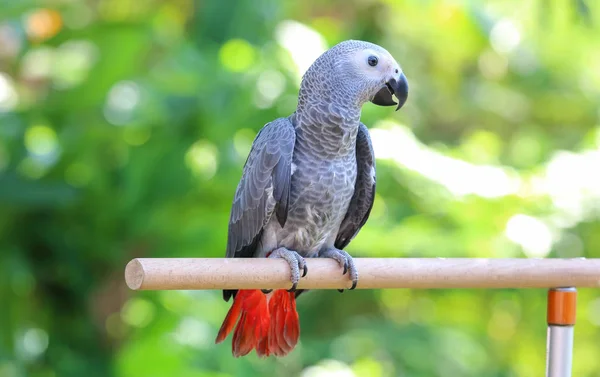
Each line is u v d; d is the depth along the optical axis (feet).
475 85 30.78
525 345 25.88
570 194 22.11
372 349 23.49
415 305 26.35
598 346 26.32
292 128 12.43
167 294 19.94
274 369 22.88
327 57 12.46
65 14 19.60
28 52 19.49
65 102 18.30
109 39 18.35
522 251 21.21
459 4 23.98
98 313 19.24
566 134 30.63
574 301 11.22
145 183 17.95
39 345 19.30
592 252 23.35
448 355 23.34
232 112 17.12
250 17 19.44
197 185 18.25
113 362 19.30
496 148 26.27
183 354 19.44
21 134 18.25
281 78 18.34
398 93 12.46
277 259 11.14
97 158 18.26
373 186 13.02
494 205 21.38
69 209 18.52
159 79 18.17
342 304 26.86
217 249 18.92
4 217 18.20
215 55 18.75
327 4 24.99
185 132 17.85
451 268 11.13
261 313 12.52
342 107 12.27
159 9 20.93
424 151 21.56
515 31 25.73
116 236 18.71
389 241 20.42
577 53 29.76
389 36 26.73
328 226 12.71
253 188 12.34
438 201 21.29
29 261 18.80
